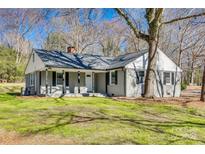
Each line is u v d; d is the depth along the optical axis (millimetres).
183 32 36812
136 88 22234
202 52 40000
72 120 9469
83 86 24188
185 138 7270
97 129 8000
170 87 23844
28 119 9672
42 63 21500
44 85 22719
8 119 9672
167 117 11023
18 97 20234
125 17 18172
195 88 39344
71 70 21984
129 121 9562
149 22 17922
